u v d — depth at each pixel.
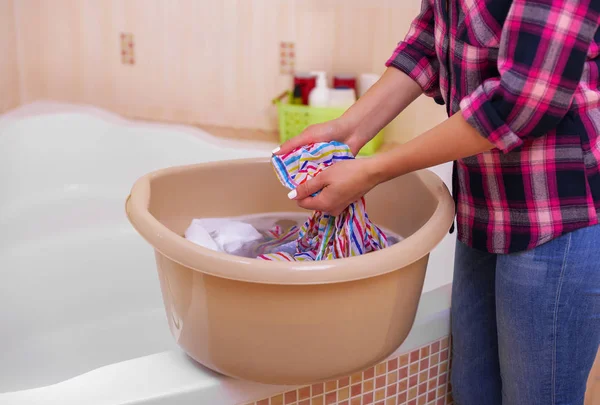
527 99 0.77
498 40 0.84
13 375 1.58
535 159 0.87
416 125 2.12
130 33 2.33
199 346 0.93
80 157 2.03
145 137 2.02
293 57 2.22
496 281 0.98
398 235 1.21
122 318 1.87
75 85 2.42
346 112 1.09
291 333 0.86
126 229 1.98
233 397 0.97
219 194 1.27
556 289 0.91
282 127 2.12
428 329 1.16
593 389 1.28
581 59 0.75
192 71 2.33
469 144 0.82
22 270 1.83
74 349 1.71
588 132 0.86
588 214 0.87
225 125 2.37
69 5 2.34
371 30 2.12
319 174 0.92
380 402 1.14
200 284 0.87
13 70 2.39
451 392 1.27
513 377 1.01
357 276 0.81
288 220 1.31
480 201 0.95
